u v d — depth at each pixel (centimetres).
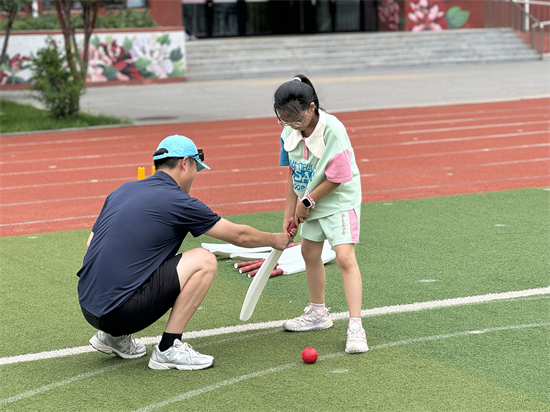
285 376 397
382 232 716
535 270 576
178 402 370
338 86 2370
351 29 3550
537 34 3116
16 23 2631
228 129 1577
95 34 2666
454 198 859
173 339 413
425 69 2881
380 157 1178
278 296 545
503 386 374
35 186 1041
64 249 695
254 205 875
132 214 398
